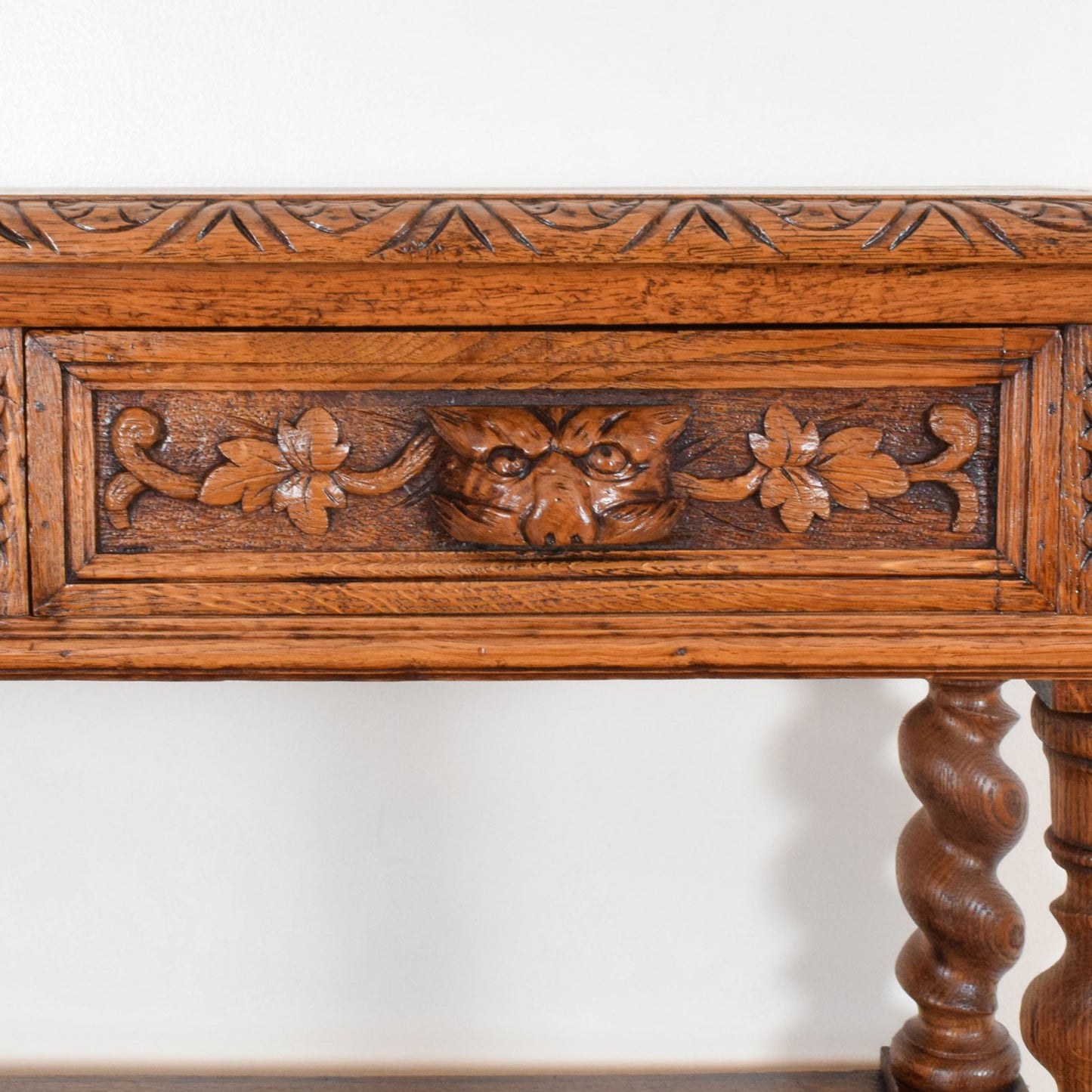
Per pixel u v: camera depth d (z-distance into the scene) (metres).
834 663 0.69
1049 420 0.68
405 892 1.20
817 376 0.68
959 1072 1.01
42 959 1.19
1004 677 0.71
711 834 1.20
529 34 1.10
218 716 1.17
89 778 1.17
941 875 0.96
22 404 0.67
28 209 0.63
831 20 1.10
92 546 0.69
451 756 1.18
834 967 1.21
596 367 0.67
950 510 0.70
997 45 1.11
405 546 0.70
